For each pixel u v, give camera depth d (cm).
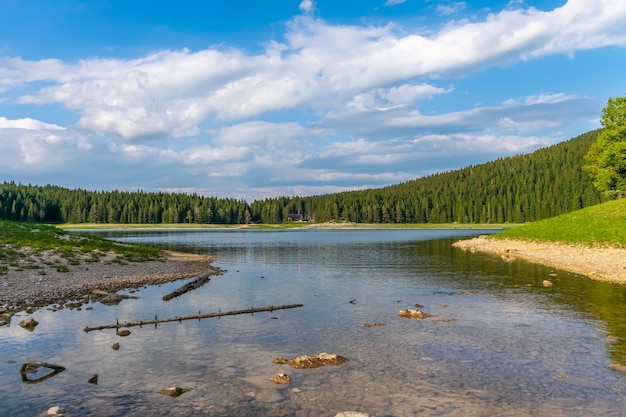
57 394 1188
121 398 1159
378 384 1248
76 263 3841
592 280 3091
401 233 15012
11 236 4953
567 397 1151
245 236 13462
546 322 1923
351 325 1927
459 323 1936
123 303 2444
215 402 1132
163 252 5600
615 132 6744
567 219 5938
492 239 7075
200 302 2488
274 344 1648
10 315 2044
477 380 1273
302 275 3731
